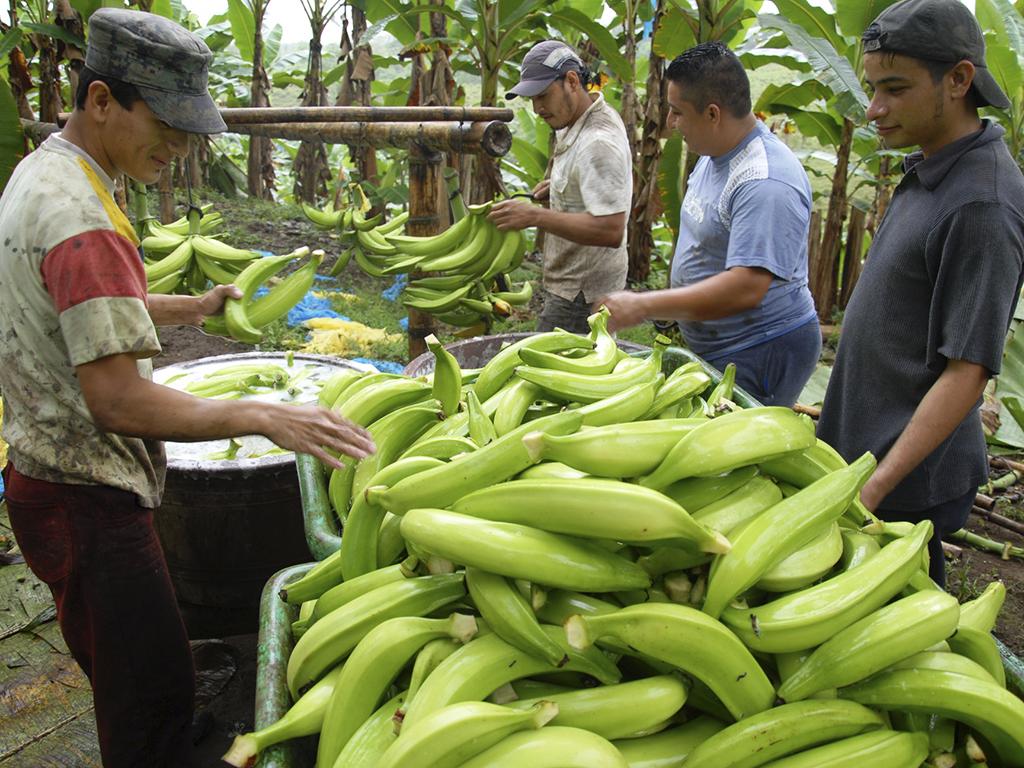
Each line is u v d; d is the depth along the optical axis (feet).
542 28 27.71
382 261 12.36
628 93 27.02
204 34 37.63
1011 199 6.55
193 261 11.01
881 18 6.88
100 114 6.02
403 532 4.60
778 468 5.25
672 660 4.11
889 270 7.48
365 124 12.37
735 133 9.62
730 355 10.60
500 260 11.91
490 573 4.42
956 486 7.92
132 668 7.12
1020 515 15.11
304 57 43.11
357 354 19.47
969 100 6.85
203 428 5.92
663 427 5.05
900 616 4.24
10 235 5.88
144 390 5.86
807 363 10.84
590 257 13.04
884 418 7.75
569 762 3.71
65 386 6.26
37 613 10.98
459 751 3.74
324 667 4.82
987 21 19.88
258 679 4.96
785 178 9.27
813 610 4.24
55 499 6.59
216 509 9.96
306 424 5.97
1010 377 18.39
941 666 4.27
